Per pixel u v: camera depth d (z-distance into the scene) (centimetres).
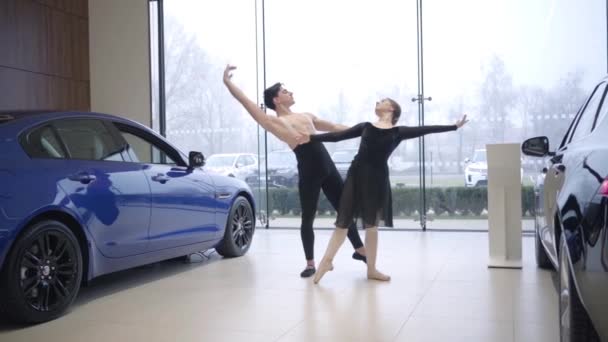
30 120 309
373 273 386
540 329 266
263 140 745
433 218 684
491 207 432
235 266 449
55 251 296
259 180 745
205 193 434
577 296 175
